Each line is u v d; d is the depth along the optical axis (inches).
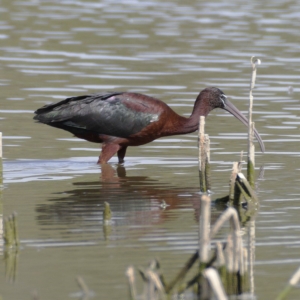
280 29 1210.6
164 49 1069.8
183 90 845.2
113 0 1493.6
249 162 482.9
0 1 1443.2
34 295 305.4
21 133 683.4
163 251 375.6
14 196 484.7
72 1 1476.4
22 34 1157.7
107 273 344.8
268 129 691.4
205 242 312.8
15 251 376.5
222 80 895.7
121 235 402.0
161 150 642.2
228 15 1336.1
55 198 479.8
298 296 321.4
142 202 471.8
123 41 1118.4
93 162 600.4
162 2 1473.9
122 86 860.6
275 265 357.4
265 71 944.9
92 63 982.4
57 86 858.1
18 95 815.1
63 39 1128.2
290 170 557.9
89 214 443.5
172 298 312.8
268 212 449.7
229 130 696.4
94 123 602.9
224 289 320.5
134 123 605.6
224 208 460.8
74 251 375.9
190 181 532.1
